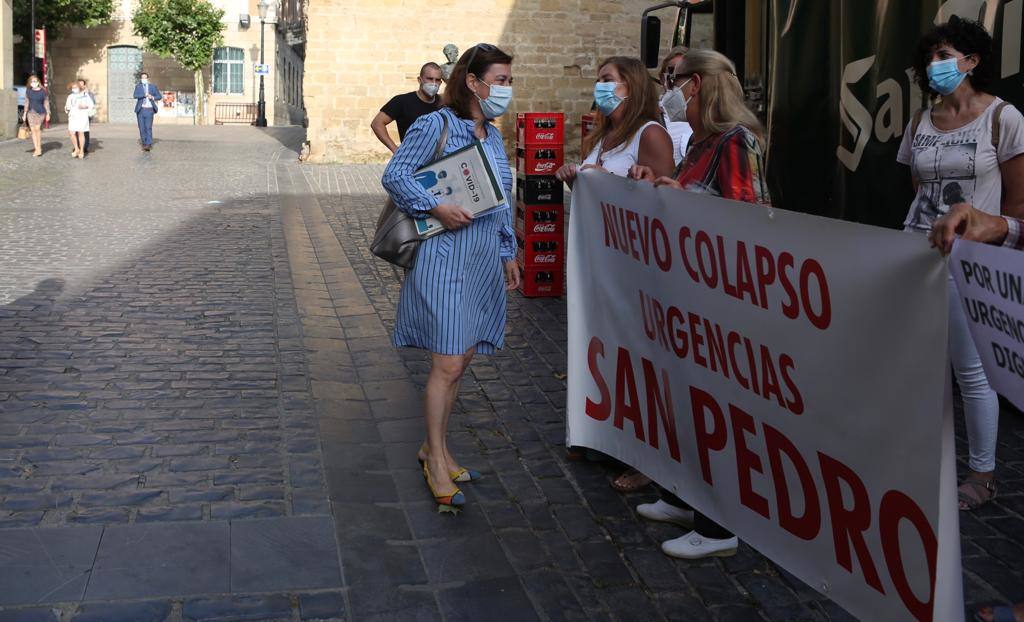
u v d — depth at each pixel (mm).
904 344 2535
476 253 4070
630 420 4059
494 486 4340
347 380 5816
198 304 7602
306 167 20047
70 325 6773
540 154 8172
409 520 3951
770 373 3078
